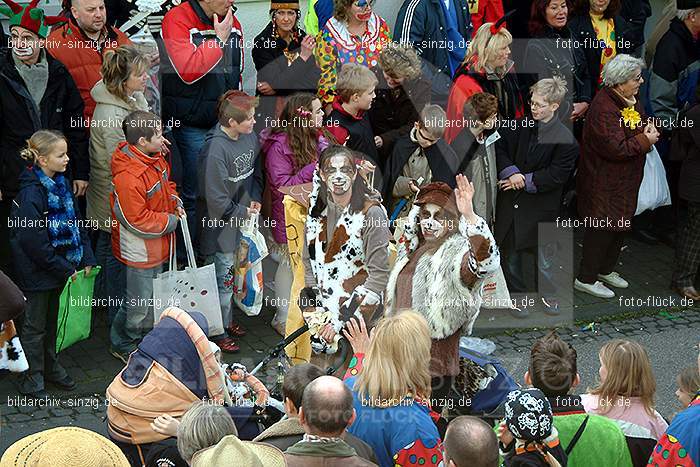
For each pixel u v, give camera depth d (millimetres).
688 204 7883
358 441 4277
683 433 4211
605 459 4402
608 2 8164
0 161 6574
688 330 7504
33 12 6391
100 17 6754
